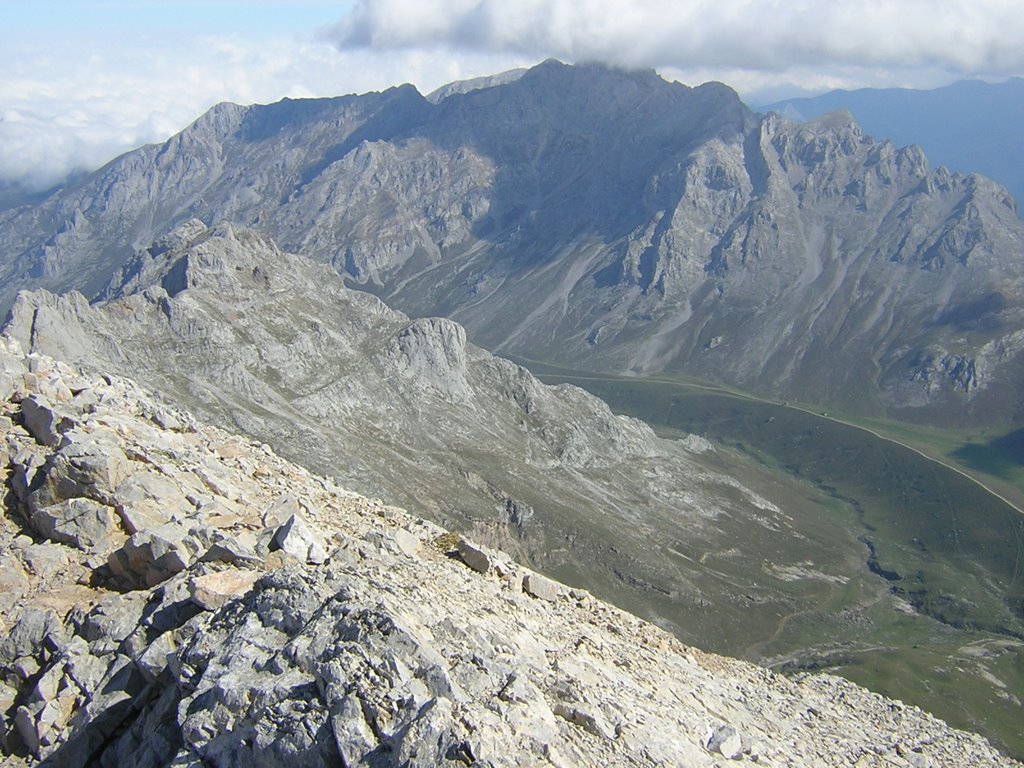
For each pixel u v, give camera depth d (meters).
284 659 31.83
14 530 45.56
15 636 39.44
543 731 30.59
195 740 30.50
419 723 27.80
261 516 46.91
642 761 32.84
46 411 50.38
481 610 42.62
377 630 32.03
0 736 36.78
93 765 35.03
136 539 42.44
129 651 37.31
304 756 28.62
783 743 46.97
